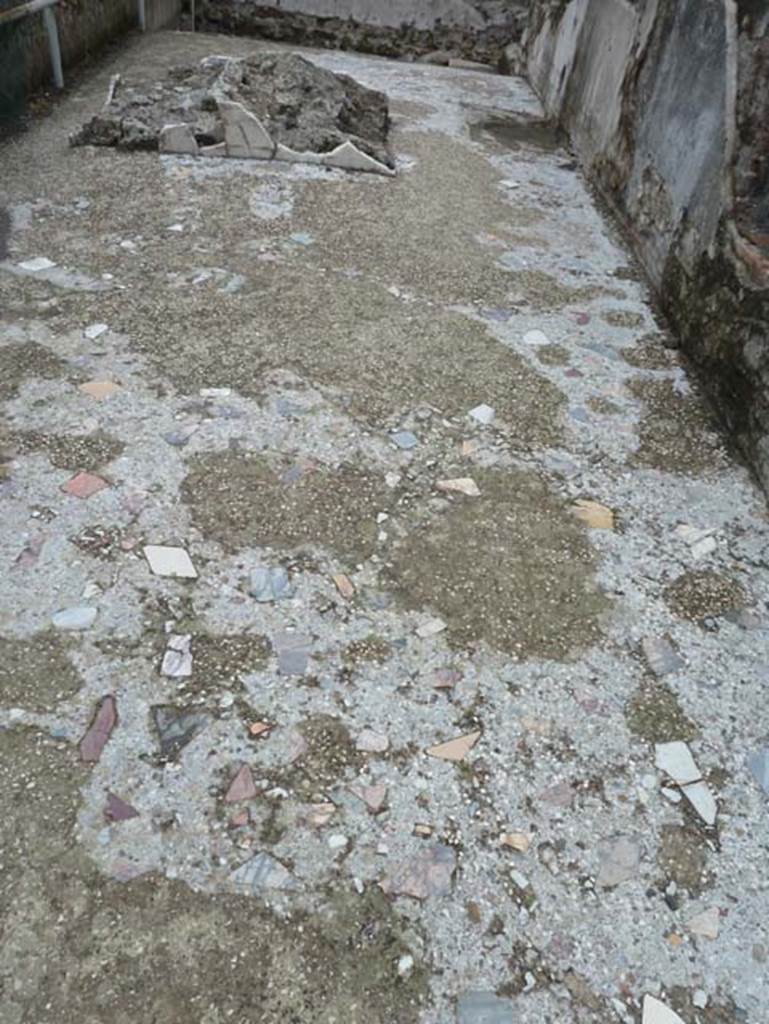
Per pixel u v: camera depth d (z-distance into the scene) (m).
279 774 1.52
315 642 1.76
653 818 1.53
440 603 1.88
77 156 3.92
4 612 1.73
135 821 1.42
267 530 2.01
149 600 1.79
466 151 4.80
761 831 1.53
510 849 1.45
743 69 2.88
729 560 2.11
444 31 7.83
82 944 1.27
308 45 7.77
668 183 3.38
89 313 2.75
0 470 2.06
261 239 3.39
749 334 2.50
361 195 3.93
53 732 1.53
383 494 2.16
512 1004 1.26
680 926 1.38
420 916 1.35
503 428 2.47
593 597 1.95
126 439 2.22
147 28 6.43
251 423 2.34
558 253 3.65
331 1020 1.22
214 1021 1.21
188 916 1.31
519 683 1.73
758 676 1.81
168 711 1.59
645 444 2.49
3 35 4.07
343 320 2.89
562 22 5.73
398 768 1.55
